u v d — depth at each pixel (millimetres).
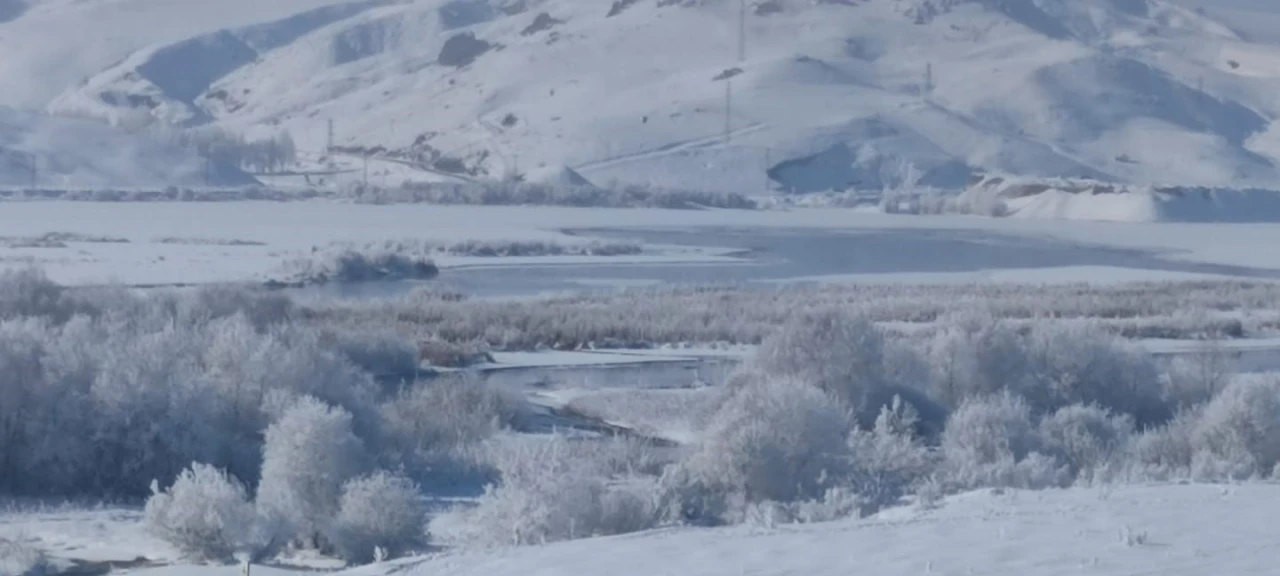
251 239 169500
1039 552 27656
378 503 40750
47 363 53906
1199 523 30234
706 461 44500
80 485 51875
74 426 52188
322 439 43156
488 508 40344
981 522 31844
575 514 38844
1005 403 56906
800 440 45406
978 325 71938
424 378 77062
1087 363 68812
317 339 70125
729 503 42594
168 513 40969
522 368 82875
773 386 48531
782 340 66812
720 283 129250
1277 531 29062
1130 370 69312
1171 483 40031
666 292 117438
